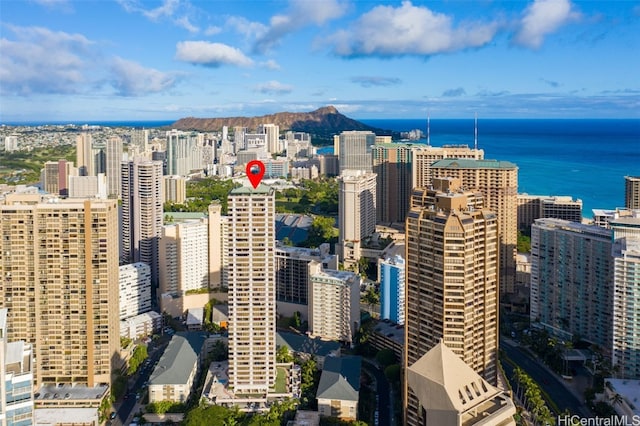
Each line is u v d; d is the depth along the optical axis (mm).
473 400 186375
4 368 191375
